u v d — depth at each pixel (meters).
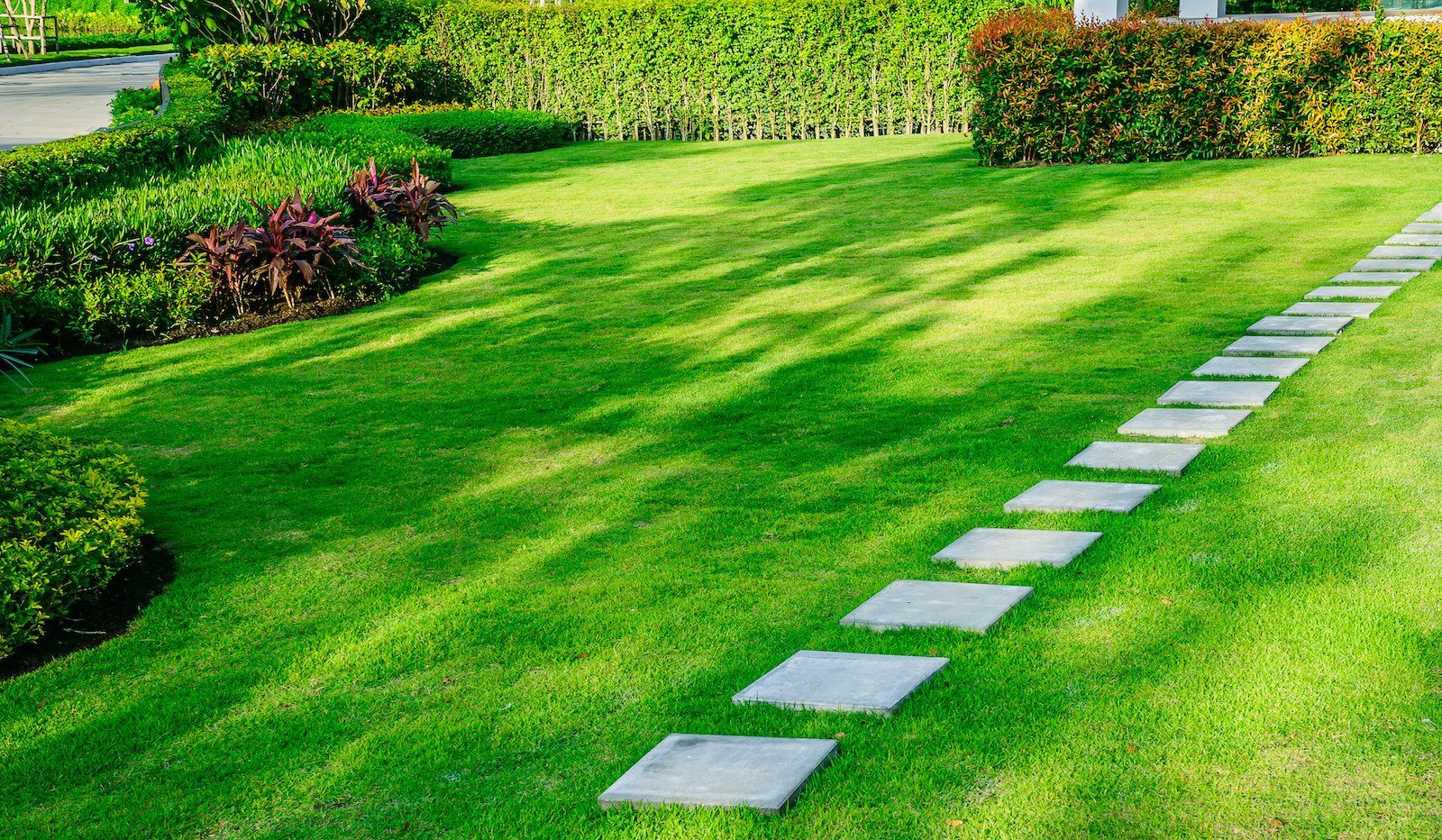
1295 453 5.48
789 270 10.70
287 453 6.64
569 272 11.17
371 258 10.54
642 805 3.18
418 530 5.44
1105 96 15.21
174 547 5.38
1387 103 14.46
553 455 6.39
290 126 19.19
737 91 21.41
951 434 6.29
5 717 3.98
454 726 3.72
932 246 11.34
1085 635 3.96
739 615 4.37
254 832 3.26
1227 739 3.29
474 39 23.11
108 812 3.40
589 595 4.63
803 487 5.68
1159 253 10.38
